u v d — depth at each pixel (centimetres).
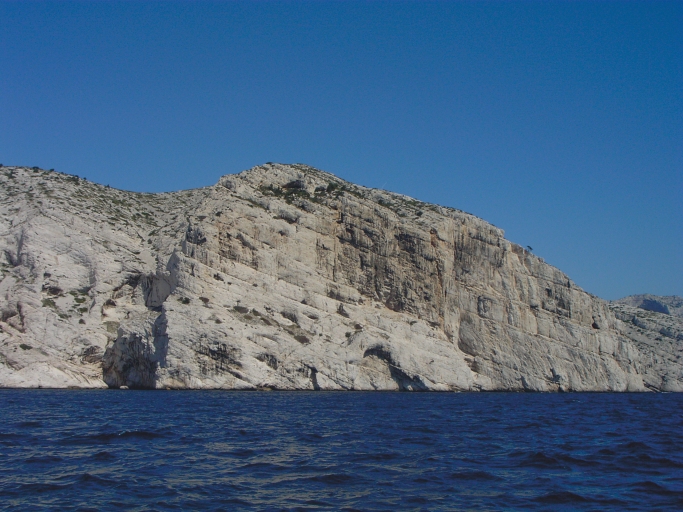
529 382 12500
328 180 13762
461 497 2973
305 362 10188
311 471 3459
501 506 2831
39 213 11369
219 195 11600
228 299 10356
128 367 10219
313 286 11325
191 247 10581
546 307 13438
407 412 7025
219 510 2683
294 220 11712
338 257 11881
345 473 3416
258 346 9975
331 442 4516
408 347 11188
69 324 10375
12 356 9919
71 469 3409
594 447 4562
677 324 17488
